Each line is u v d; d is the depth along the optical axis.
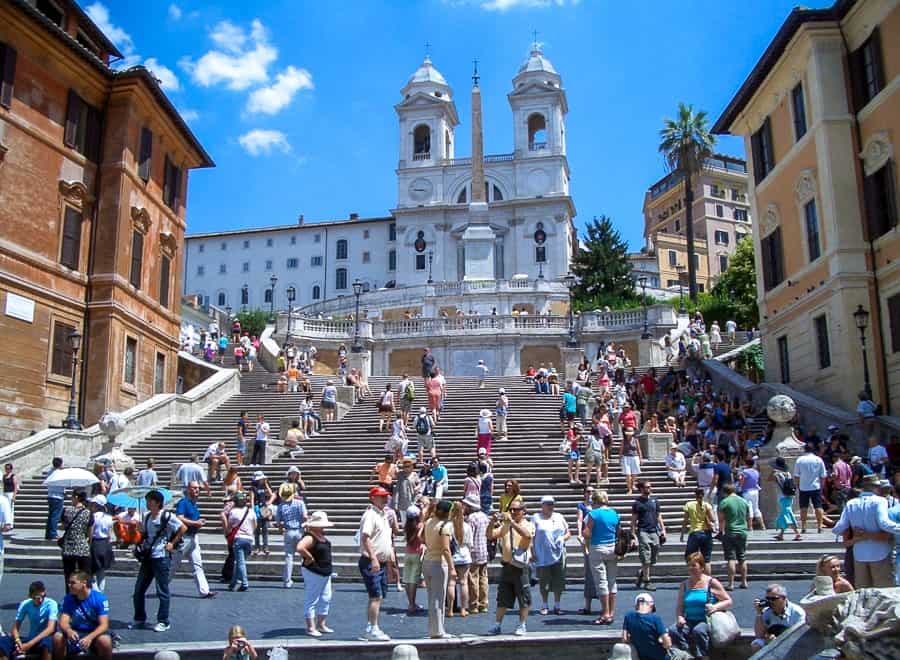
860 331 23.95
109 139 28.61
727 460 21.20
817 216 25.91
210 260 105.06
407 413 27.47
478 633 10.88
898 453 19.56
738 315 54.56
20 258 24.44
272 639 10.42
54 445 22.89
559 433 25.12
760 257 30.62
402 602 13.46
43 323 25.28
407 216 92.00
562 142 93.06
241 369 39.22
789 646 6.63
